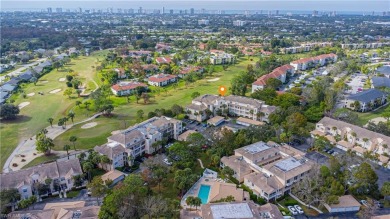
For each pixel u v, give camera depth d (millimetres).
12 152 129000
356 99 176750
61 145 134625
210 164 119438
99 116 168500
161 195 95500
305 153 127250
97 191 93438
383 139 125125
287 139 130750
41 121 161750
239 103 167125
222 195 94688
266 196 97375
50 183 100562
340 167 104625
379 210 93375
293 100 167000
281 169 104125
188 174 103062
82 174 106062
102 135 143875
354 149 127000
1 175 99938
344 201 94938
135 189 87875
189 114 164500
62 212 85188
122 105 188000
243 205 85438
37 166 106750
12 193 92688
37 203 97375
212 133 131875
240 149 119750
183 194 100375
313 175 99188
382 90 196375
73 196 101188
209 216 80812
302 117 139000
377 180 104938
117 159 115625
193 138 125188
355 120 149750
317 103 171750
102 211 82062
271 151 118438
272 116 148500
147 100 192250
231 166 111125
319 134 140875
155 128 133750
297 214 92562
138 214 84500
